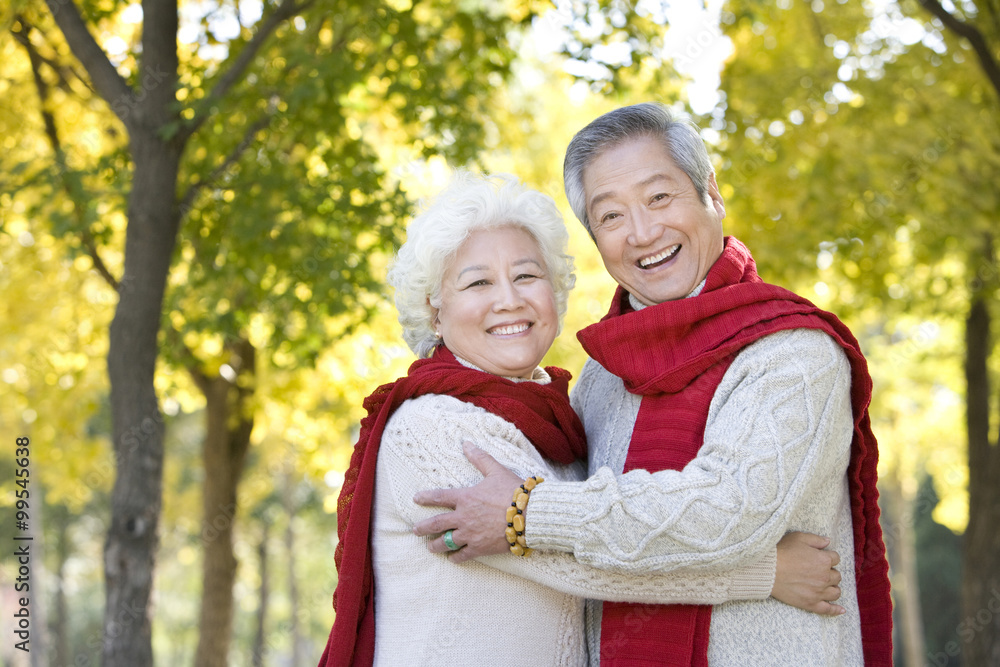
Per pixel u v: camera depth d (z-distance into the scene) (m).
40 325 8.08
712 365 1.78
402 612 1.77
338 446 8.55
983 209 6.61
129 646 4.89
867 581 1.88
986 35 6.42
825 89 6.72
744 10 6.16
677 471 1.62
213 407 7.87
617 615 1.72
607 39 5.93
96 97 6.53
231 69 5.23
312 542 22.97
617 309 2.04
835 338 1.78
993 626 6.62
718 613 1.69
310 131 6.02
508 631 1.72
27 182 6.04
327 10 5.83
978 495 6.95
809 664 1.68
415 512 1.75
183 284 6.72
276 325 6.38
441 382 1.85
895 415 11.45
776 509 1.58
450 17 6.35
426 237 1.91
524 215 1.94
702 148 1.89
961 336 9.57
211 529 7.83
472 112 6.71
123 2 5.93
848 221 6.69
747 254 1.98
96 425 12.64
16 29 6.03
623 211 1.89
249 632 24.98
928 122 6.45
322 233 6.10
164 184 5.12
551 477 1.77
